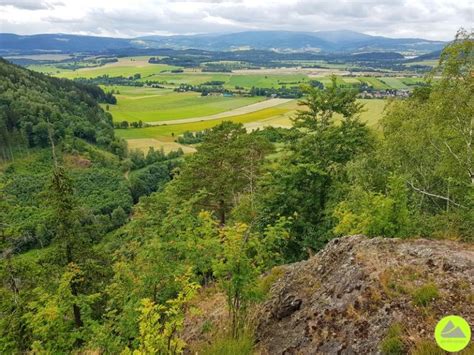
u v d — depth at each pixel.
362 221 12.78
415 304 7.31
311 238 18.83
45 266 16.48
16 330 14.47
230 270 8.58
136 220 16.08
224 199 28.52
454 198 19.39
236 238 8.80
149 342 7.21
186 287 8.09
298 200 20.50
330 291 8.79
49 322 11.73
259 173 28.61
